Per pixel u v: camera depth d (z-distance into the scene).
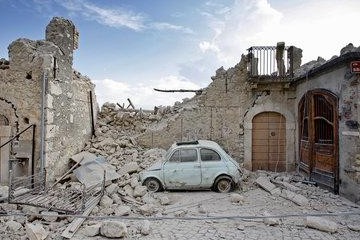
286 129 12.21
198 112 12.62
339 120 8.54
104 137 13.41
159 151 12.11
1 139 8.74
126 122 14.75
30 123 8.73
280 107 12.19
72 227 6.01
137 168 10.45
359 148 7.72
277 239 5.79
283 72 11.95
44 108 8.63
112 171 9.67
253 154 12.42
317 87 9.86
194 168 9.34
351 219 6.78
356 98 7.78
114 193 8.36
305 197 8.14
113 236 5.82
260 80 11.75
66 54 10.12
